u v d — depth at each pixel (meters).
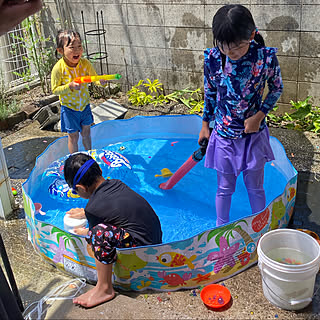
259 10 4.70
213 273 2.66
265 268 2.38
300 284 2.33
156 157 4.34
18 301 2.41
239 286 2.63
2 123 5.13
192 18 5.13
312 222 3.20
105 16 5.72
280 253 2.60
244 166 2.90
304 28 4.54
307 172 3.85
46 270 2.87
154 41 5.52
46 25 6.17
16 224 3.40
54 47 6.26
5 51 6.00
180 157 4.32
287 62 4.77
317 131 4.53
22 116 5.36
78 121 4.12
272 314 2.40
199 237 2.52
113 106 5.36
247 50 2.62
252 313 2.41
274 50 2.64
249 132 2.77
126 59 5.83
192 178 3.93
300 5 4.46
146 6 5.36
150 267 2.54
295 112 4.65
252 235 2.73
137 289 2.63
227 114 2.82
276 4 4.57
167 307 2.48
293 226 3.17
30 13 1.50
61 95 3.98
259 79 2.68
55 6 5.98
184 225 3.27
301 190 3.62
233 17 2.41
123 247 2.51
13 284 2.36
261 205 3.05
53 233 2.77
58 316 2.40
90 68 4.12
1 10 1.44
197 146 4.53
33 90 6.15
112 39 5.81
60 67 3.95
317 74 4.66
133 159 4.32
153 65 5.66
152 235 2.62
